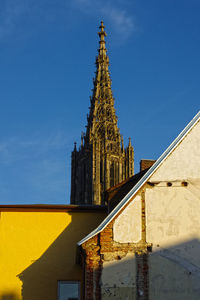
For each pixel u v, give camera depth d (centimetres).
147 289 1496
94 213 1953
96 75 14812
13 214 1931
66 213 1945
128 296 1492
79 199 13188
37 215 1934
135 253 1532
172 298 1485
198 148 1633
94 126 13738
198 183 1591
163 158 1623
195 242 1534
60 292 1845
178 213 1566
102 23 15588
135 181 1964
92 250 1541
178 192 1586
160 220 1559
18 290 1838
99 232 1555
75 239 1906
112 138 13725
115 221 1563
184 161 1619
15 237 1903
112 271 1518
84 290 1580
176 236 1543
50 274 1858
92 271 1522
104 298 1491
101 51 15125
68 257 1881
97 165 13138
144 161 2614
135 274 1512
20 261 1873
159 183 1596
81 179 13388
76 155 13738
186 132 1650
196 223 1554
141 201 1581
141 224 1558
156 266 1517
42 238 1906
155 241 1541
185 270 1509
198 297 1482
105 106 14075
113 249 1538
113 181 13238
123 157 13575
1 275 1852
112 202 1930
